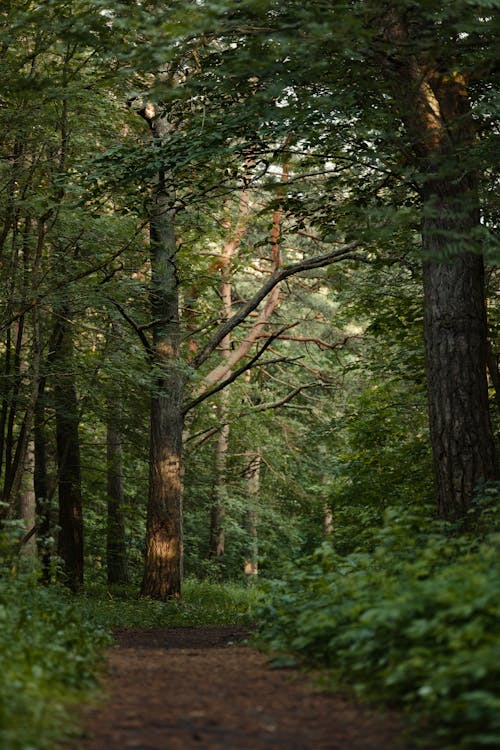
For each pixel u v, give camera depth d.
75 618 8.86
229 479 31.11
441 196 10.91
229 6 8.52
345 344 25.36
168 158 12.89
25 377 17.41
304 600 8.42
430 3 9.05
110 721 5.16
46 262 16.73
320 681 6.29
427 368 11.20
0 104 14.68
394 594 6.48
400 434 18.55
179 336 20.09
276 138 13.15
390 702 5.53
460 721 4.73
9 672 5.44
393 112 11.38
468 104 11.75
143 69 10.01
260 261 30.11
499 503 9.47
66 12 12.56
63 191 15.60
